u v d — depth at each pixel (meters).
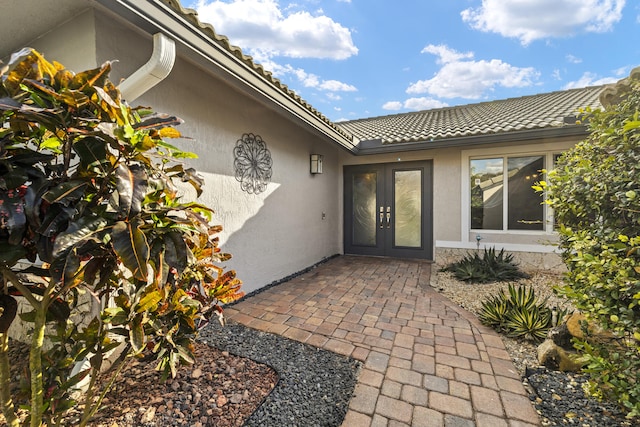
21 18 2.41
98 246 1.28
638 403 1.49
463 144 5.46
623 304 1.68
